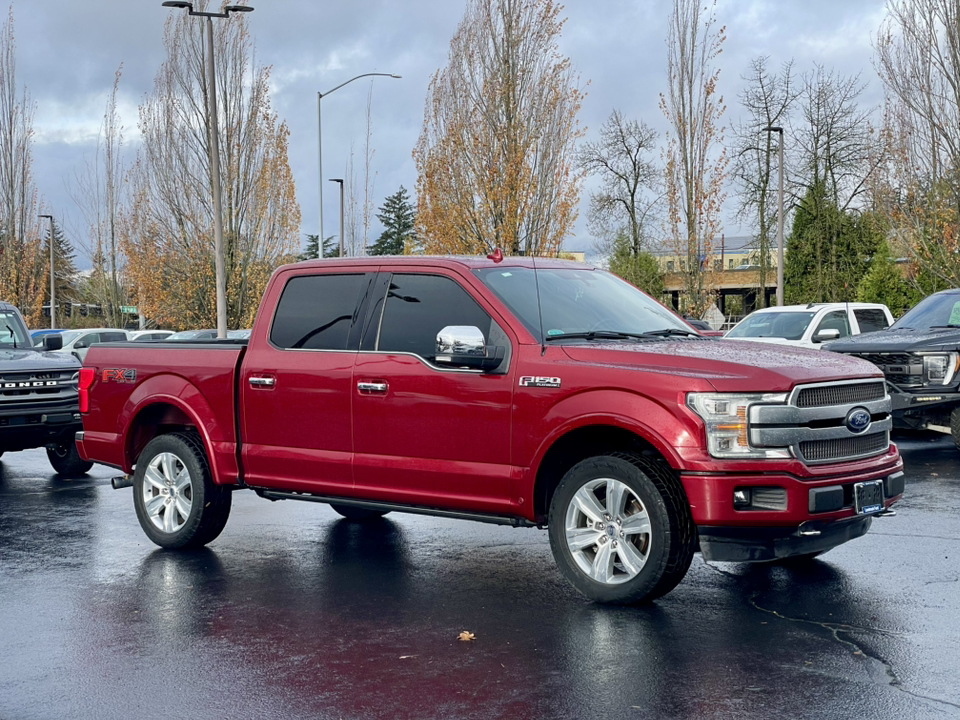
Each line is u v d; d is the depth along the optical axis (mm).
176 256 36438
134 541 8445
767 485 5656
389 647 5469
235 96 36031
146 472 8141
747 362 5863
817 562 7070
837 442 5980
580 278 7281
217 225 25203
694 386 5719
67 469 12500
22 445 11820
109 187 56625
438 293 6801
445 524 8891
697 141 34781
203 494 7793
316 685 4906
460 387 6477
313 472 7160
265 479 7426
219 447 7652
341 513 9125
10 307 13570
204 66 35844
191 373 7848
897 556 7195
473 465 6445
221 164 36000
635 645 5371
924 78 25547
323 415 7086
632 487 5883
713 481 5637
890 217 27359
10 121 49344
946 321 13492
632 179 63438
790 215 51031
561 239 29609
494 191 28906
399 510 6863
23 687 4965
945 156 25562
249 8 24156
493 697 4684
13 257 49438
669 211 35938
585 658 5184
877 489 6078
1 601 6578
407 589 6680
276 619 6055
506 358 6375
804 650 5238
